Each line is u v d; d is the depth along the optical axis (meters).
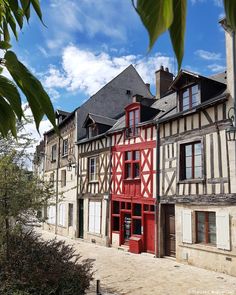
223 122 10.16
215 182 10.34
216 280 9.18
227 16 0.59
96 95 19.16
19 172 5.89
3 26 1.04
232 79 10.00
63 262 6.19
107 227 15.45
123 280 9.30
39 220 6.13
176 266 10.98
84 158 17.80
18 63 0.78
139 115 13.91
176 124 12.08
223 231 9.96
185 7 0.56
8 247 5.73
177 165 11.84
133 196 14.03
